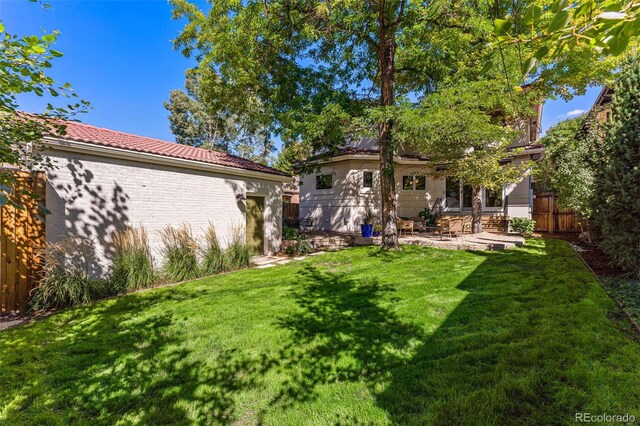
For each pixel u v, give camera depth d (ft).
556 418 6.75
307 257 30.50
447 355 9.70
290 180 36.86
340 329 12.10
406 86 36.50
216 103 35.81
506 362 8.96
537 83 32.01
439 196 47.26
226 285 20.20
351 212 45.03
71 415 7.53
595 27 4.55
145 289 19.80
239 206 30.50
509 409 7.11
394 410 7.35
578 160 29.35
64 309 15.89
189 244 23.30
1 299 15.33
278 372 9.18
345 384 8.46
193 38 32.50
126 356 10.43
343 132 26.89
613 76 27.09
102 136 22.22
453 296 15.51
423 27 25.82
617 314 12.25
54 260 16.44
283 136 29.22
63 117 12.49
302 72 30.76
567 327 11.00
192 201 26.03
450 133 26.30
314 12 24.80
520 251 27.09
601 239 24.81
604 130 18.01
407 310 13.83
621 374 8.04
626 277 17.10
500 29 5.28
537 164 38.99
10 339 12.01
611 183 17.02
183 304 16.02
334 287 18.43
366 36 27.17
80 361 10.16
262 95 32.71
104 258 19.88
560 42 5.05
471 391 7.84
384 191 30.58
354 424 6.95
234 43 26.91
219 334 12.01
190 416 7.41
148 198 22.76
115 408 7.77
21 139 11.76
